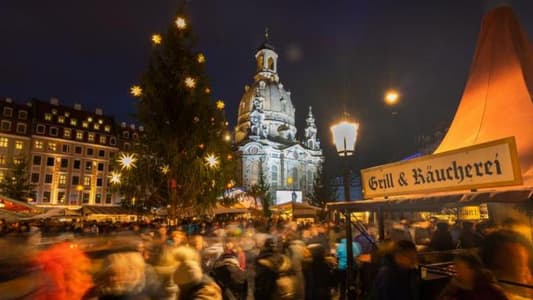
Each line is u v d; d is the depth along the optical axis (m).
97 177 68.62
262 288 5.58
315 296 6.57
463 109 7.73
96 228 16.06
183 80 13.46
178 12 14.58
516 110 6.20
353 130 8.99
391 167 5.89
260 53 122.56
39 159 62.25
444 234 8.47
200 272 4.04
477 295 3.46
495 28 7.61
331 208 7.12
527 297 4.55
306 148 112.06
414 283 4.77
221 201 16.72
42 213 18.05
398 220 12.12
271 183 98.50
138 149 13.37
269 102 113.94
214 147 14.12
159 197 13.67
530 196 3.51
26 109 63.22
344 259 8.40
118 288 3.40
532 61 6.94
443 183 4.72
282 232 10.53
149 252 6.41
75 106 70.19
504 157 3.84
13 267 4.95
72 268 4.97
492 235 5.13
